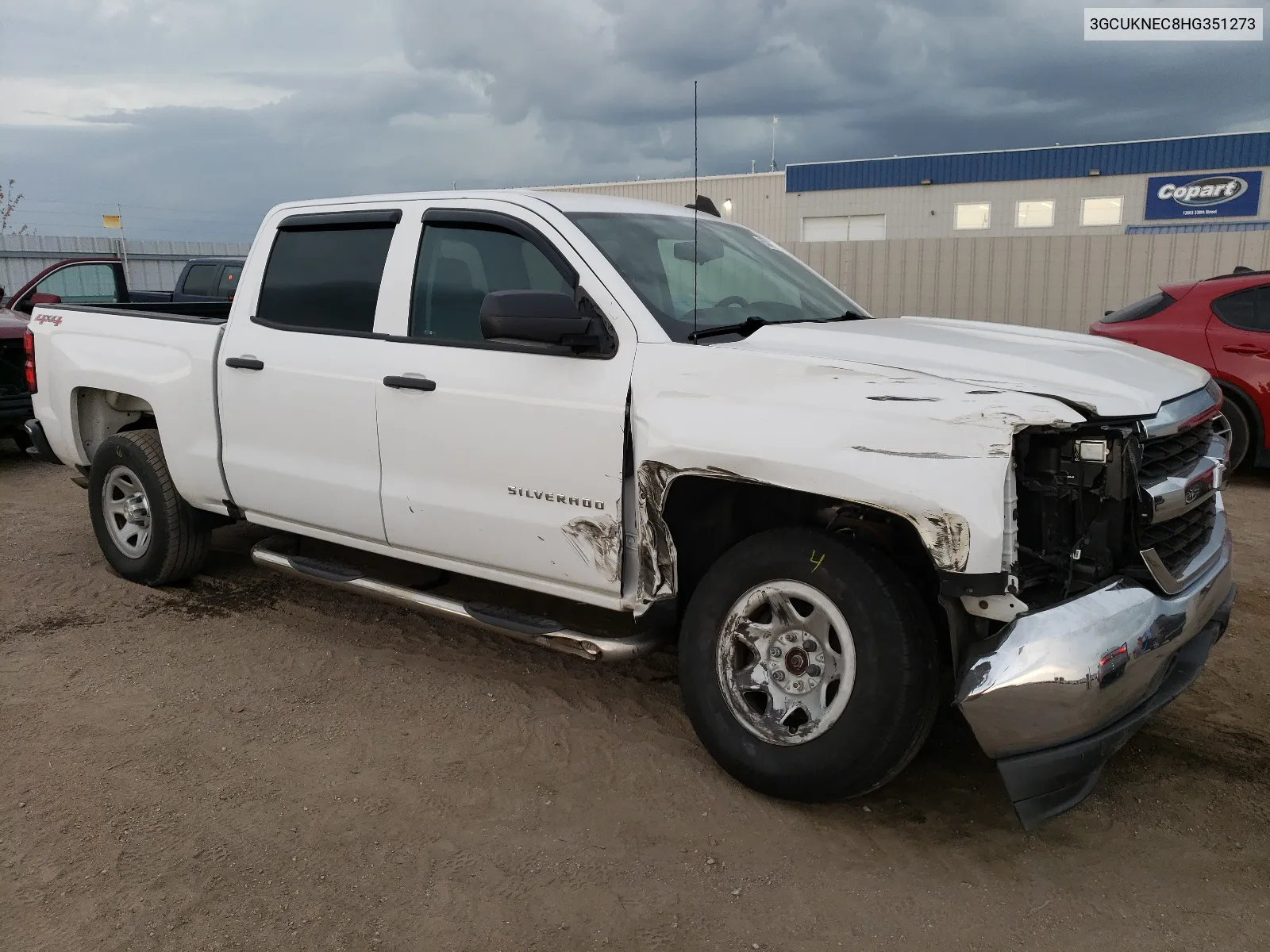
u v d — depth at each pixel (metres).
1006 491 2.67
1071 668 2.68
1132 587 2.85
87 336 5.29
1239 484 7.91
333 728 3.75
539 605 4.89
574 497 3.46
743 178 39.03
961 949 2.56
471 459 3.72
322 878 2.84
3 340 8.27
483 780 3.38
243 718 3.83
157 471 5.01
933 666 2.91
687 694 3.33
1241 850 2.99
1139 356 3.40
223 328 4.64
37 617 4.87
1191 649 3.32
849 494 2.83
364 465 4.09
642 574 3.36
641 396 3.28
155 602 5.08
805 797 3.09
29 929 2.63
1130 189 33.59
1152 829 3.10
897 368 2.93
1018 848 3.01
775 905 2.73
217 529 6.38
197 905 2.72
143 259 17.78
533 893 2.78
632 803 3.23
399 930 2.63
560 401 3.45
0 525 6.60
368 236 4.20
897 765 2.92
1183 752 3.57
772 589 3.11
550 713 3.86
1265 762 3.50
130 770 3.43
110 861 2.91
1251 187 32.09
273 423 4.39
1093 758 2.82
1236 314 7.86
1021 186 35.03
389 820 3.13
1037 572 2.84
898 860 2.94
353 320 4.16
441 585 5.14
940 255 14.70
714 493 3.42
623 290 3.44
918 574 3.13
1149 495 2.82
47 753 3.54
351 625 4.78
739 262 4.11
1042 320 14.29
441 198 4.02
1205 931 2.62
